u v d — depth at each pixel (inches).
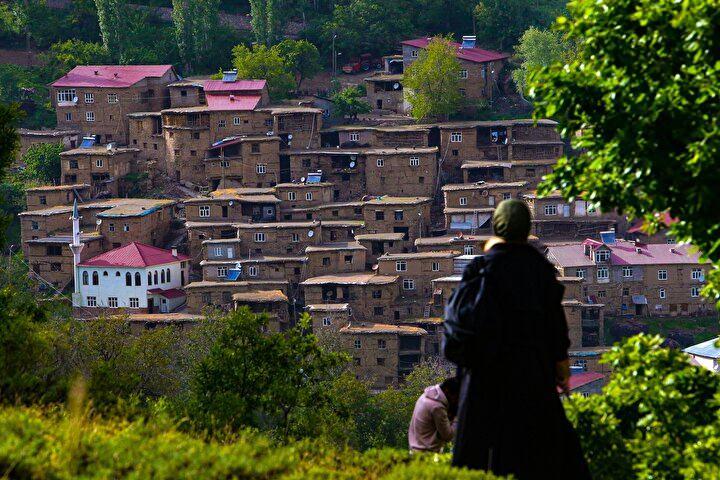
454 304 1218.6
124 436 1368.1
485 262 1220.5
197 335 6520.7
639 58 1710.1
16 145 3041.3
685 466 1512.1
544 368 1205.7
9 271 7495.1
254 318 3284.9
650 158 1608.0
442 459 1387.8
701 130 1571.1
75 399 1552.7
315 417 3115.2
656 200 1627.7
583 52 1802.4
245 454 1350.9
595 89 1718.8
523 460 1197.1
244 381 3206.2
